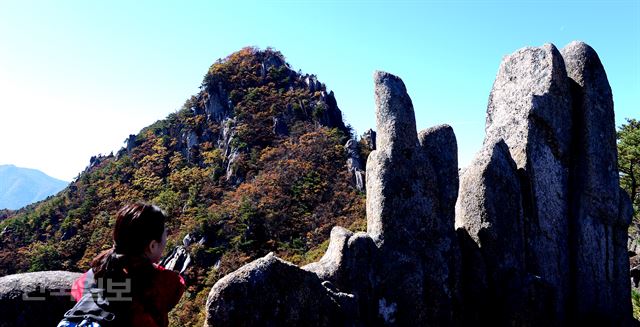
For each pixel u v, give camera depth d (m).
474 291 9.55
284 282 6.91
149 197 89.12
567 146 11.45
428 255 9.06
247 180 83.62
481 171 10.01
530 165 10.77
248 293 6.58
